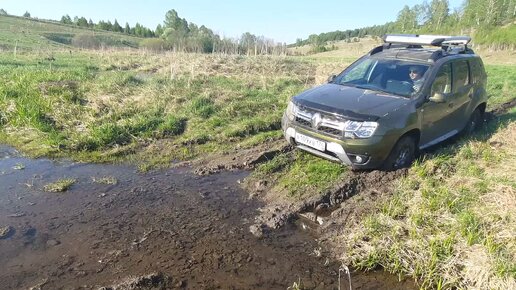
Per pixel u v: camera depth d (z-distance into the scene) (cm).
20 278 364
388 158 548
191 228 458
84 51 3027
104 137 729
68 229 447
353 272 391
